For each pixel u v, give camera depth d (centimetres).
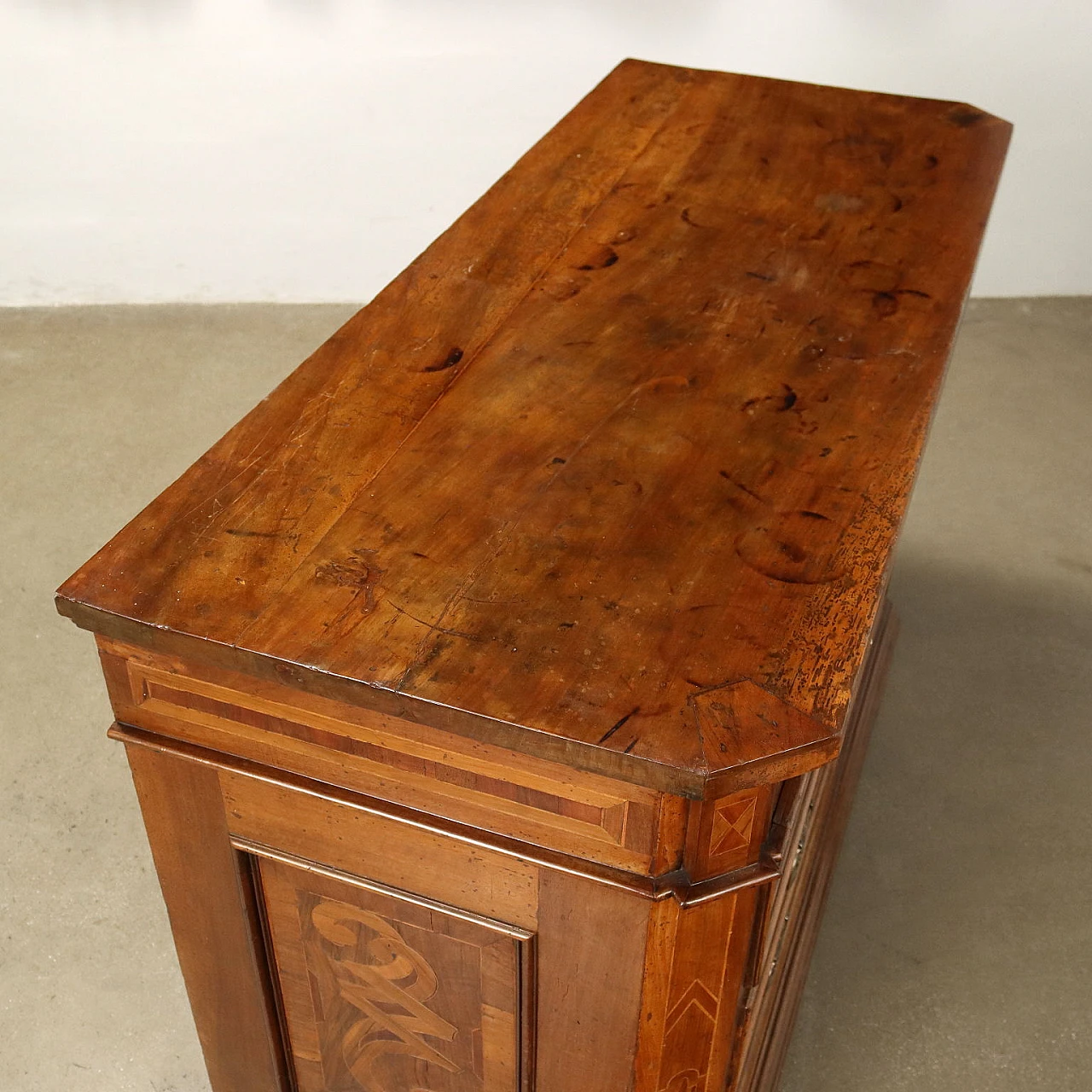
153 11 290
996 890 197
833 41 302
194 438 288
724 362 141
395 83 304
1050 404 301
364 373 138
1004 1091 171
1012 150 316
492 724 98
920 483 276
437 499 120
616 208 172
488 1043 133
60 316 330
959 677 232
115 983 184
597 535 116
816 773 133
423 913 122
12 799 208
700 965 114
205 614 106
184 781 122
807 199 175
